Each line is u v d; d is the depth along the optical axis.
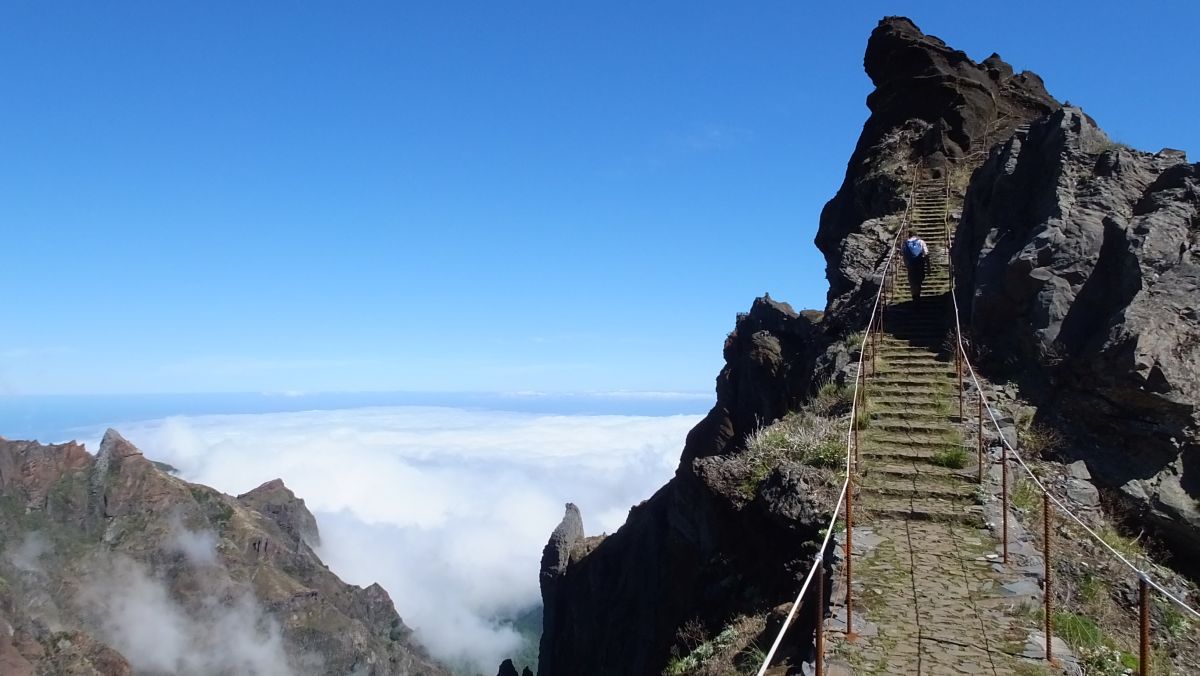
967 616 9.12
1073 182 16.89
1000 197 18.95
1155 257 14.42
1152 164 16.84
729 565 14.47
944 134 32.72
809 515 12.30
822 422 15.78
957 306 19.20
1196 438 12.83
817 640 6.84
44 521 172.25
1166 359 13.09
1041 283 15.73
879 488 12.68
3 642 117.75
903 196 29.83
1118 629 9.97
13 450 179.00
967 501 12.20
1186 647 10.23
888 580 10.06
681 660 11.78
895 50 36.50
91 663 131.75
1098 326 14.72
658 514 28.27
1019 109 36.75
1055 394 14.88
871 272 25.20
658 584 25.56
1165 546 12.77
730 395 29.53
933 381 16.55
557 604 42.62
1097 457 13.63
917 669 8.02
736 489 14.66
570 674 36.12
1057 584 10.29
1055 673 7.90
